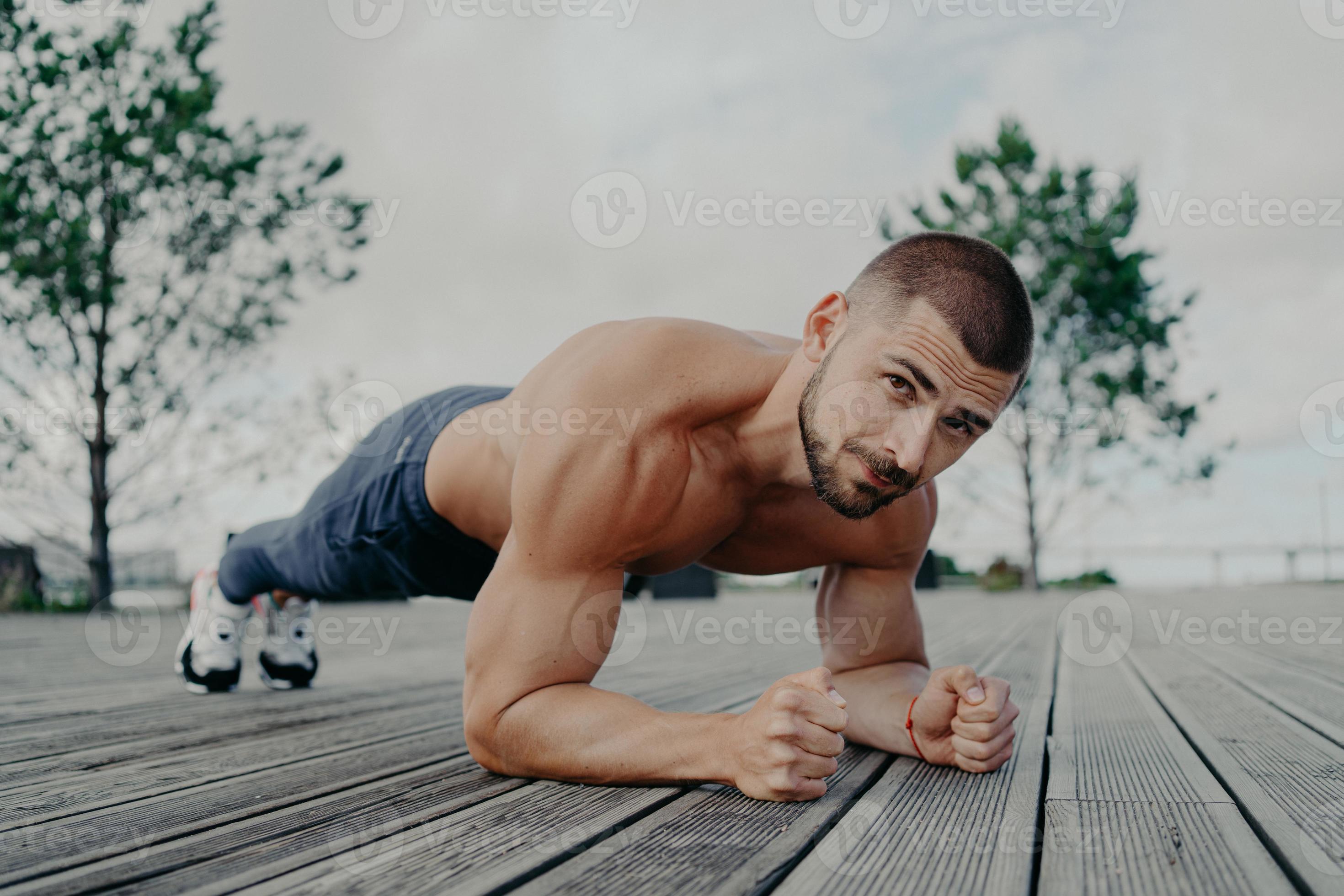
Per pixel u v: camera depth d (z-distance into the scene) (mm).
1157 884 738
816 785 987
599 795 1045
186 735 1599
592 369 1143
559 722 1088
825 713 978
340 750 1426
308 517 1803
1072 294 9531
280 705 2004
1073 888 731
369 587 1895
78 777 1241
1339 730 1457
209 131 6359
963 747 1134
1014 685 2072
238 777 1223
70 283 6055
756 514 1314
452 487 1505
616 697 1113
